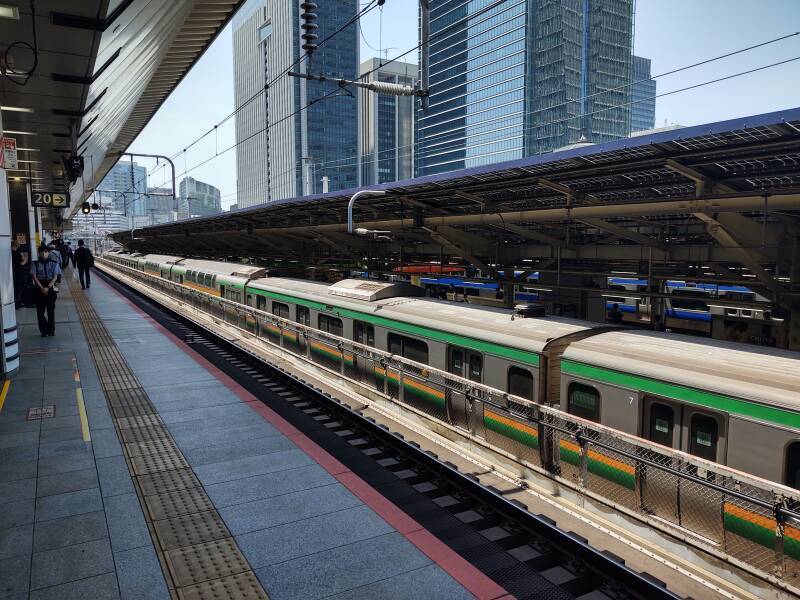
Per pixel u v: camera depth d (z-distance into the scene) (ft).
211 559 17.83
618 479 24.81
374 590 16.43
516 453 29.96
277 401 38.19
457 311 37.42
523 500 25.93
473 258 51.70
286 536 19.24
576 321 32.42
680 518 22.36
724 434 21.31
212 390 36.76
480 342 32.32
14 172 83.30
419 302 41.68
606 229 38.24
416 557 18.12
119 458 25.50
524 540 21.30
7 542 18.51
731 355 23.68
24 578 16.62
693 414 22.47
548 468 28.27
